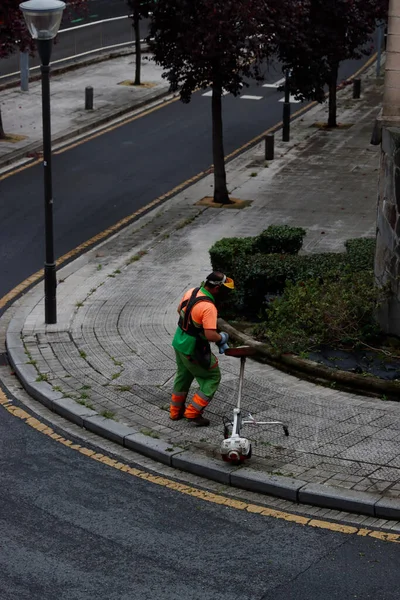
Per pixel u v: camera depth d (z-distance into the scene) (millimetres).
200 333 12891
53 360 15875
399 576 9750
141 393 14523
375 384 14242
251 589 9508
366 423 13219
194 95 40938
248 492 11695
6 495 11477
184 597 9375
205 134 34438
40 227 23984
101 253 22062
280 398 14219
